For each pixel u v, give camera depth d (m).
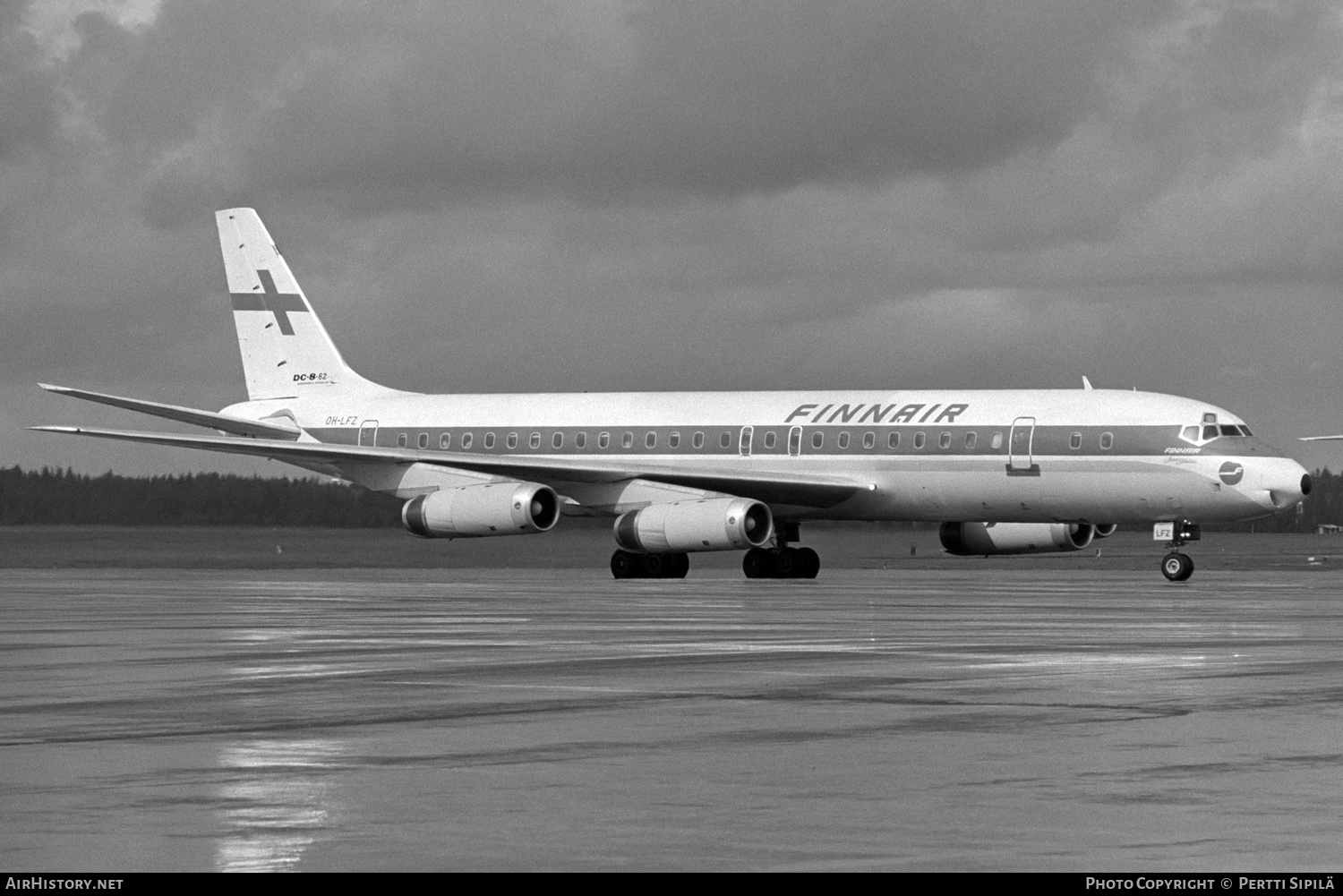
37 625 48.75
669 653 38.75
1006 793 20.02
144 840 17.44
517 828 18.05
